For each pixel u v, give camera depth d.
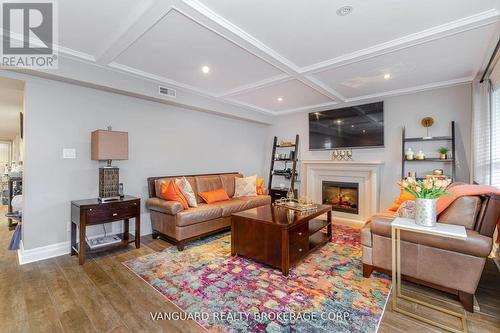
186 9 1.91
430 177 1.95
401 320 1.75
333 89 4.05
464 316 1.76
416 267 2.07
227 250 3.11
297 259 2.60
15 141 8.93
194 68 3.14
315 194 5.16
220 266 2.63
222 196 4.20
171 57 2.81
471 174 3.47
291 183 5.26
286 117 5.84
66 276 2.39
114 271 2.50
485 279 2.32
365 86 3.88
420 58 2.83
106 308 1.88
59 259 2.80
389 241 2.24
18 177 4.22
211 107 4.48
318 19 2.10
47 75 2.71
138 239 3.16
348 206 4.75
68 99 3.00
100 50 2.64
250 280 2.32
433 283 2.01
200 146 4.66
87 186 3.17
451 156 3.68
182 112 4.34
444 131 3.79
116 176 3.12
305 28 2.24
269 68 3.13
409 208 2.26
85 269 2.54
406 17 2.07
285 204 3.44
